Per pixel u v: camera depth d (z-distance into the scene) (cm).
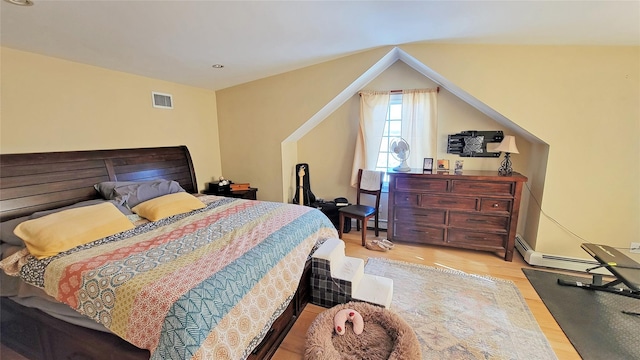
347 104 391
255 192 384
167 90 321
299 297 211
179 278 133
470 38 257
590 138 262
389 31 244
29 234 162
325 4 187
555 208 281
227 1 172
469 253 323
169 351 110
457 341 188
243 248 168
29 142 212
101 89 257
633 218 263
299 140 423
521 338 190
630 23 197
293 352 181
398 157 351
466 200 311
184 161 336
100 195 246
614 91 250
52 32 184
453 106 346
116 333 127
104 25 183
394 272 280
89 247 167
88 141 249
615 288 242
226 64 291
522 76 268
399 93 361
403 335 169
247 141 388
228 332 125
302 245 204
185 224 211
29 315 166
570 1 174
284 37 240
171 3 167
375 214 372
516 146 330
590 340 188
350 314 183
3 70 197
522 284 256
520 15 200
